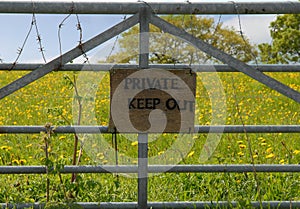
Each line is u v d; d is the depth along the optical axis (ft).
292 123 31.09
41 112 35.19
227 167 16.08
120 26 14.93
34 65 15.23
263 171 16.19
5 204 16.01
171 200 17.69
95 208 16.02
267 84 15.33
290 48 111.04
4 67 15.11
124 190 18.30
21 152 24.26
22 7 14.44
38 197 17.35
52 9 14.52
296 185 18.40
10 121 32.63
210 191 18.15
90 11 14.65
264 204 16.19
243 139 26.08
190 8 14.82
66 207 14.87
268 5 14.82
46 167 15.84
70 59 15.05
